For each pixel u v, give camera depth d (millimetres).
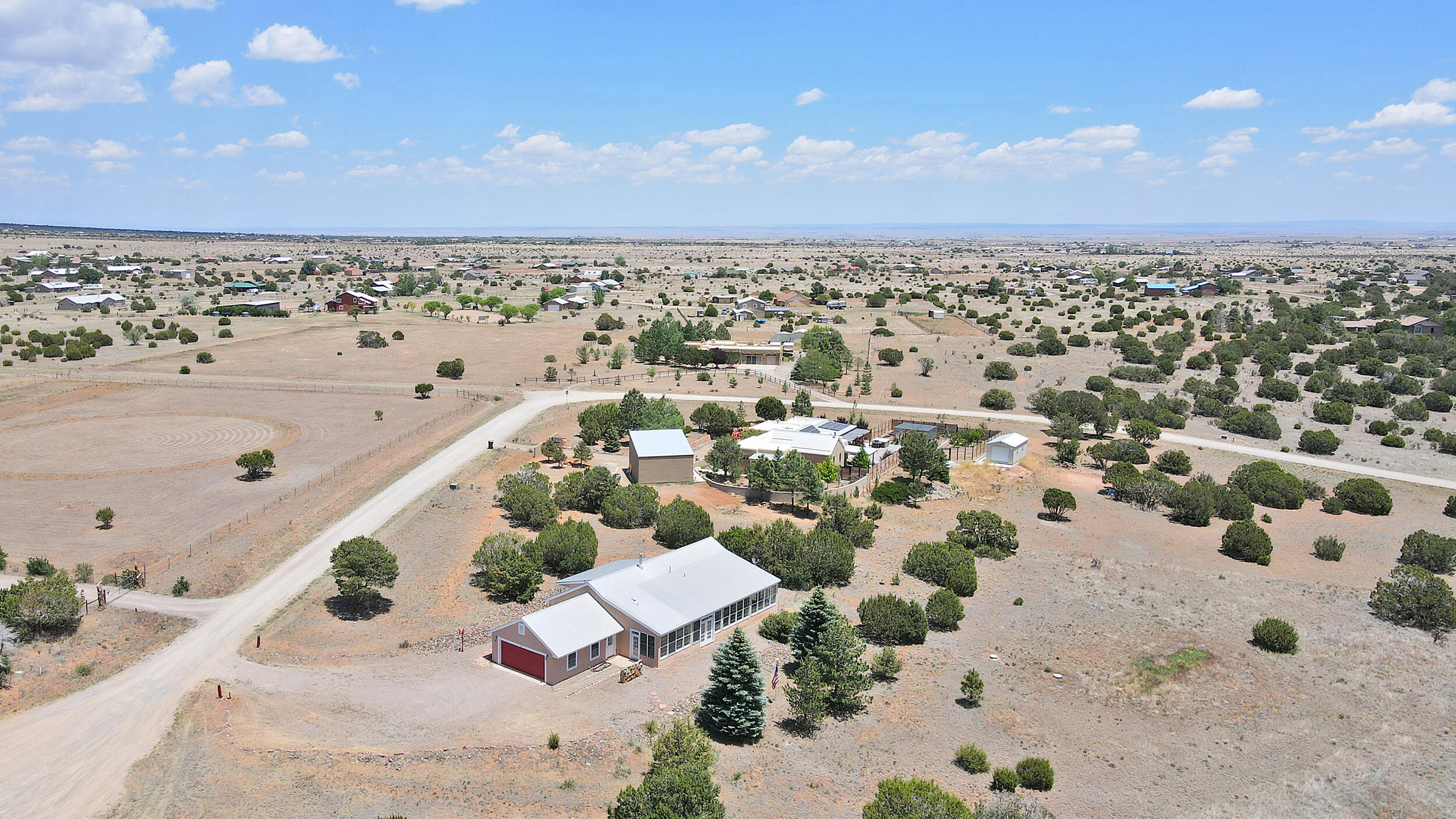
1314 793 44031
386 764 42438
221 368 147250
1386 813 42781
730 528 74000
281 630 57656
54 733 44750
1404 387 150500
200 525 75125
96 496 82000
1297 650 60094
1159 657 58312
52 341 154625
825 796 41719
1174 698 53156
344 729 46000
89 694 48812
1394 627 64562
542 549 67375
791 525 71688
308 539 72938
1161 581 72062
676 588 59625
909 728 48531
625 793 37156
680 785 37125
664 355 165000
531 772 42250
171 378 137125
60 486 84438
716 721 46250
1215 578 73188
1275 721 51031
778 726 48312
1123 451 105938
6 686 48844
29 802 39062
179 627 57406
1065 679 54969
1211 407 134500
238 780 40688
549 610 54469
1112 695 53250
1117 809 41938
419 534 74750
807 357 150375
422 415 118438
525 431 110625
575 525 70750
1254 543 77438
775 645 58844
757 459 91250
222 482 87375
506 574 62594
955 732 48312
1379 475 105000
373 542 62188
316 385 136500
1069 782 43969
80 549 68688
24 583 55500
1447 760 47531
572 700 50031
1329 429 125625
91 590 61062
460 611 61719
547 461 97688
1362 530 86562
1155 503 92188
